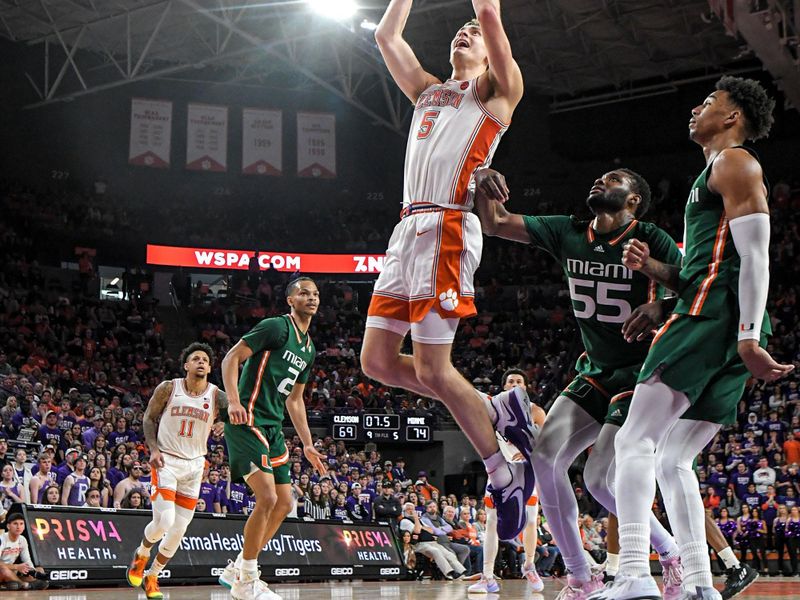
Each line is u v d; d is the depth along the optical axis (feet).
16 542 29.37
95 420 47.14
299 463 47.29
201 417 23.66
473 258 13.67
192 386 23.89
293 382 20.71
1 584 28.19
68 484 36.09
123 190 92.63
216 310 87.35
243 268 92.89
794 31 53.78
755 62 89.56
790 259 83.15
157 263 90.22
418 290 13.42
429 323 13.37
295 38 81.76
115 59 91.61
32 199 85.92
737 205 11.66
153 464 22.80
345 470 51.83
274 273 91.91
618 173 15.46
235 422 18.92
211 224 93.91
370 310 14.39
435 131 13.75
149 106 92.63
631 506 11.44
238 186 97.14
